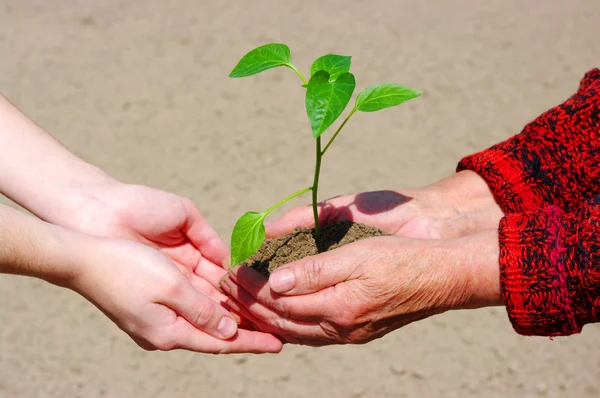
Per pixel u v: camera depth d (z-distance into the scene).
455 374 1.48
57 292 1.58
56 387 1.47
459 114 1.80
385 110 1.83
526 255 1.13
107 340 1.53
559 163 1.22
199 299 1.20
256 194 1.64
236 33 2.05
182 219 1.27
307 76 1.90
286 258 1.23
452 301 1.18
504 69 1.93
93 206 1.26
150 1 2.19
